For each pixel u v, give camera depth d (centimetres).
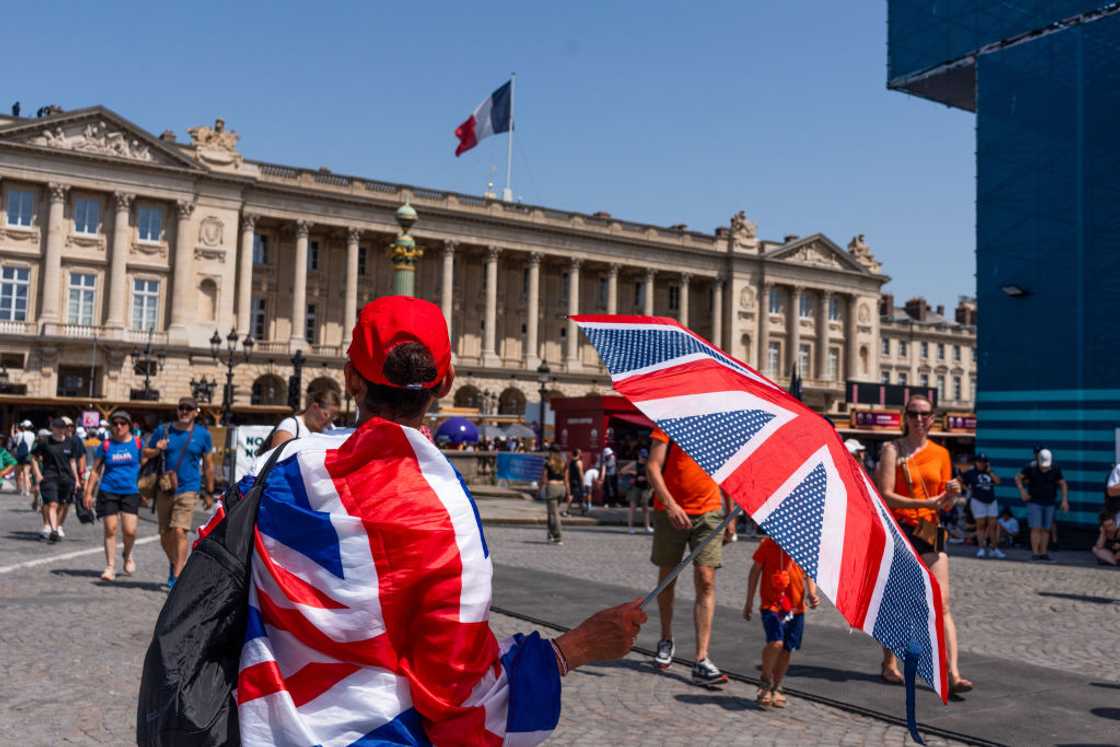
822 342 9044
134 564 1298
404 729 168
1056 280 2236
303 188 6744
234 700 172
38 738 537
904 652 195
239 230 6738
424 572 171
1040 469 1859
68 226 6019
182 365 6209
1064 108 2256
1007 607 1166
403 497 176
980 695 696
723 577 1411
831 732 596
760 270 8738
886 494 720
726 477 205
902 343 10319
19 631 827
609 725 598
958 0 2538
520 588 1180
